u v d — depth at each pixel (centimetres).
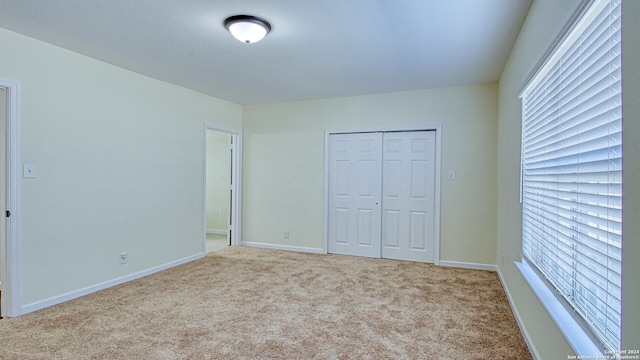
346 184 493
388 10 230
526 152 256
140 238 381
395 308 295
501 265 366
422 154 453
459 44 288
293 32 266
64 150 306
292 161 520
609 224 123
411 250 461
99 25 256
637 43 95
